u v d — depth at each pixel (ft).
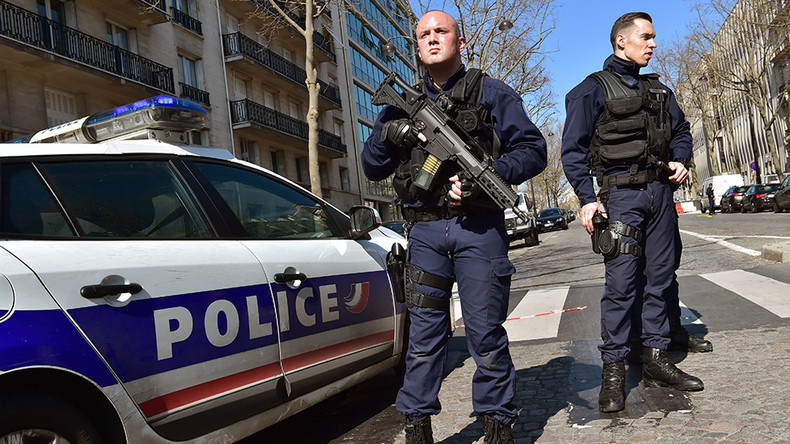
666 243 10.74
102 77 54.03
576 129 10.61
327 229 11.51
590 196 10.57
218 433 8.02
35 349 6.04
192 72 71.36
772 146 115.55
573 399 11.01
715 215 108.68
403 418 11.40
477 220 8.35
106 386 6.64
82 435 6.33
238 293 8.52
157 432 7.18
